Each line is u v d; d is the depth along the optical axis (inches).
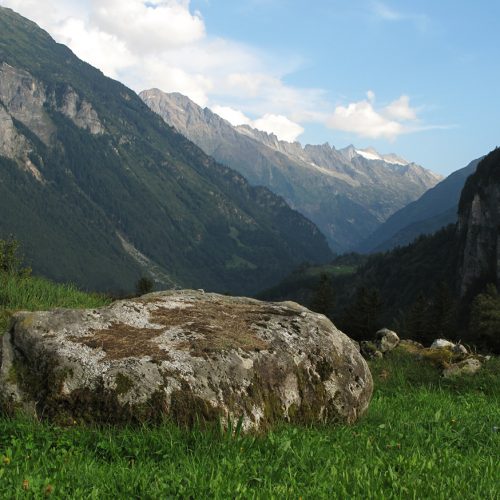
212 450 236.8
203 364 282.0
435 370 579.5
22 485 185.5
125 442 240.8
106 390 265.4
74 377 270.7
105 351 283.7
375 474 215.9
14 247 687.1
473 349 700.0
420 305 4527.6
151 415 261.4
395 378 556.4
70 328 298.8
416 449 261.4
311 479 209.6
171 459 226.8
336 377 328.8
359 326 4660.4
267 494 189.3
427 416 362.3
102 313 318.3
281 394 299.0
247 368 290.8
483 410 396.2
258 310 364.8
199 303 366.9
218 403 269.6
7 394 273.3
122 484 194.9
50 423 263.4
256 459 227.5
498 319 2965.1
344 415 323.9
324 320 359.9
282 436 261.3
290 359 313.4
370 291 4771.2
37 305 582.9
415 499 193.8
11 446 234.1
